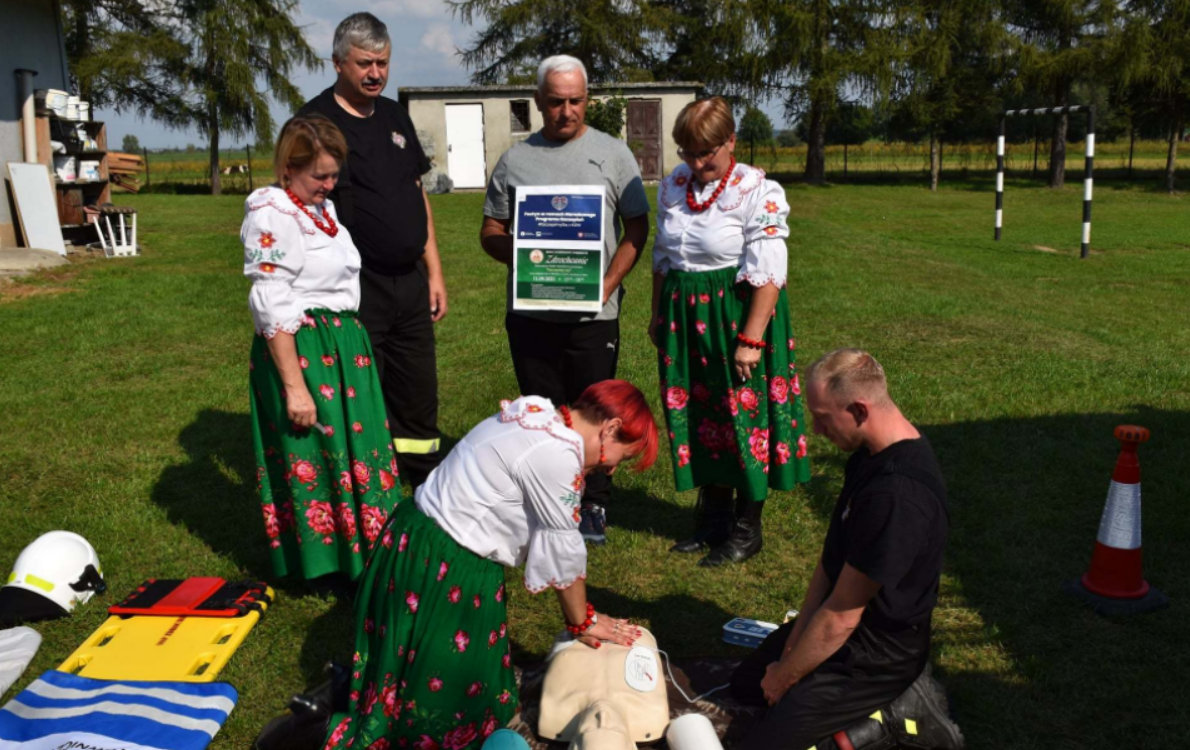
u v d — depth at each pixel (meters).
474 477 2.72
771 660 3.00
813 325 8.98
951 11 32.03
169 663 3.34
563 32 36.94
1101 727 3.02
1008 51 32.66
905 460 2.56
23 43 12.87
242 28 32.31
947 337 8.50
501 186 4.44
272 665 3.42
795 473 4.15
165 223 18.52
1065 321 9.48
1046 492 4.89
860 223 21.81
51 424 6.04
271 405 3.63
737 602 3.89
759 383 4.00
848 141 47.69
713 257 3.93
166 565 4.20
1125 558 3.75
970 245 17.31
